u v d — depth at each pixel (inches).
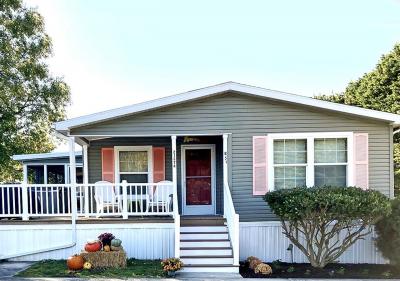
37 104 991.0
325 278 370.9
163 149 529.7
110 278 352.2
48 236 434.3
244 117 449.4
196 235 426.3
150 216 461.1
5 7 931.3
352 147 449.7
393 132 482.0
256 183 447.8
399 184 840.9
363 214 376.5
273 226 445.7
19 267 398.3
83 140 484.4
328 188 394.9
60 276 358.3
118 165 526.3
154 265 401.7
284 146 452.1
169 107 446.6
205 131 447.8
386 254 410.3
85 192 441.4
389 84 965.2
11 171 1023.0
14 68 939.3
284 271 395.9
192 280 351.9
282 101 446.9
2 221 434.0
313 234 402.0
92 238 434.0
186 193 526.0
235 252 388.2
